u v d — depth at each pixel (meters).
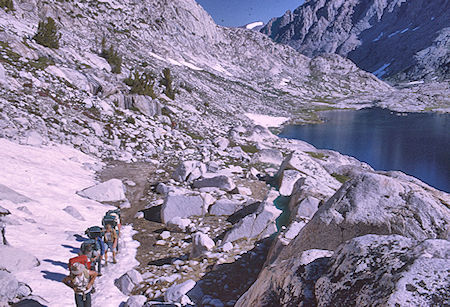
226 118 51.66
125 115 29.00
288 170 18.38
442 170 41.09
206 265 8.75
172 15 118.88
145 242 11.34
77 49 37.69
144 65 54.16
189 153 26.11
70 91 26.81
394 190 5.93
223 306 6.49
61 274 7.48
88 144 21.78
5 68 23.41
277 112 90.81
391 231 5.48
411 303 2.51
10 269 6.78
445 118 92.12
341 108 122.19
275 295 4.18
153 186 17.83
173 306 6.30
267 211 10.51
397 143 57.59
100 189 15.21
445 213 5.48
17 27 31.41
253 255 8.89
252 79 143.38
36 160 16.23
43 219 10.94
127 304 6.75
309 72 196.88
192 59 107.69
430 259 2.85
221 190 16.78
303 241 6.36
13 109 19.88
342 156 35.12
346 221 5.84
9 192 11.20
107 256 9.66
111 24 73.06
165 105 37.69
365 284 3.06
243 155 27.25
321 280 3.63
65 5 54.56
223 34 178.38
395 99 138.00
